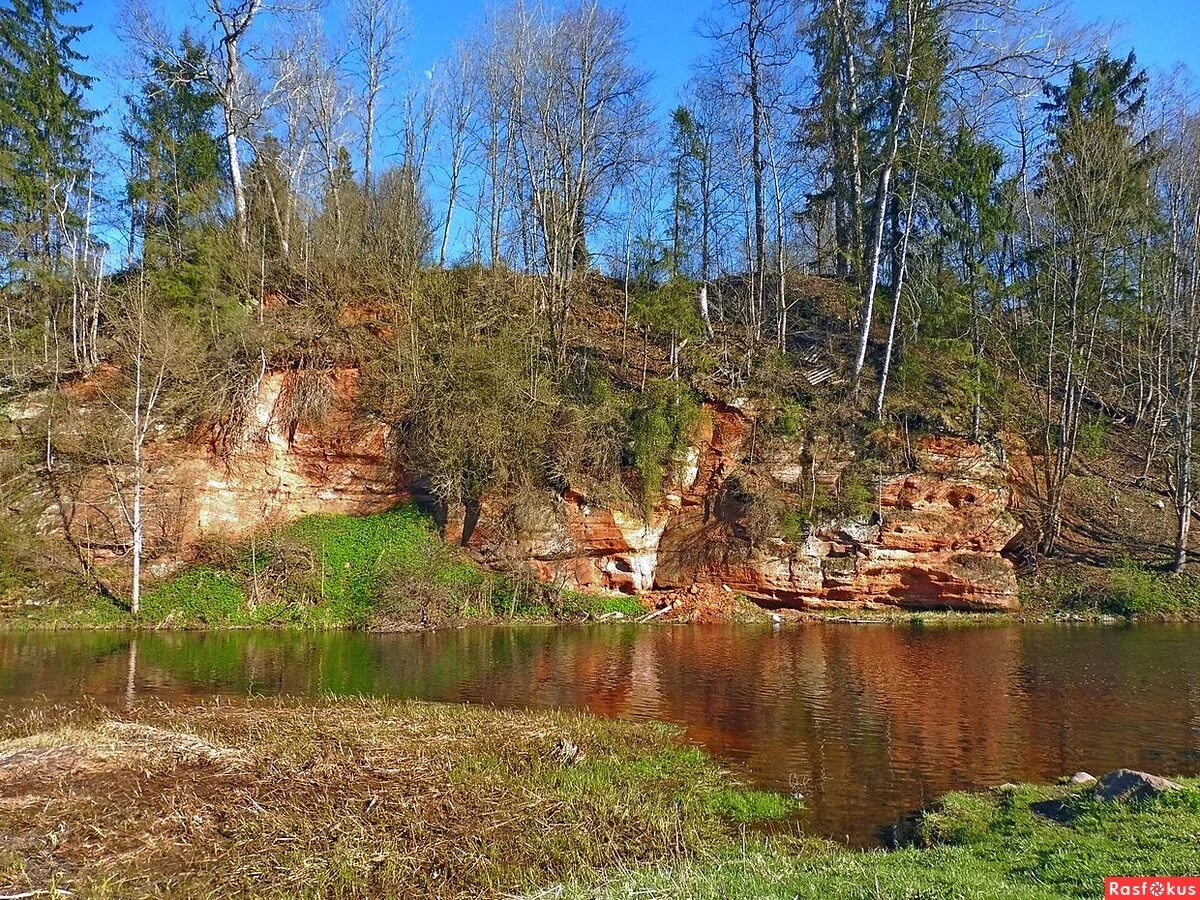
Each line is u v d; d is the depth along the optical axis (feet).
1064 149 91.76
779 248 97.19
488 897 21.20
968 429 83.61
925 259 99.14
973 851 22.62
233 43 93.56
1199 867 18.76
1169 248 93.86
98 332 90.33
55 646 61.46
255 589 74.28
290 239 96.37
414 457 84.69
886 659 56.65
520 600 77.05
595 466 81.51
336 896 21.48
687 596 79.05
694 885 20.01
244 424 81.51
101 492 76.43
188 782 28.68
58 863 22.85
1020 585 79.71
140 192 92.38
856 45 93.86
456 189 111.86
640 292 102.68
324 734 34.68
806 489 81.30
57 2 97.86
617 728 38.09
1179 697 44.73
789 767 33.22
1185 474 78.43
